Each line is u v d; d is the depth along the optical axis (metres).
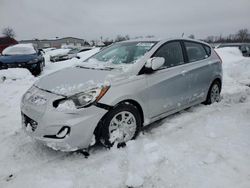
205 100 5.04
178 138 3.57
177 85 4.07
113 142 3.24
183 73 4.17
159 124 4.10
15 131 3.98
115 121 3.23
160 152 3.13
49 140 2.90
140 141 3.45
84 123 2.92
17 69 9.14
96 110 3.00
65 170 2.87
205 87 4.85
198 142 3.44
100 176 2.75
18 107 5.35
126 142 3.37
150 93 3.60
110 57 4.16
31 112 3.09
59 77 3.53
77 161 3.05
